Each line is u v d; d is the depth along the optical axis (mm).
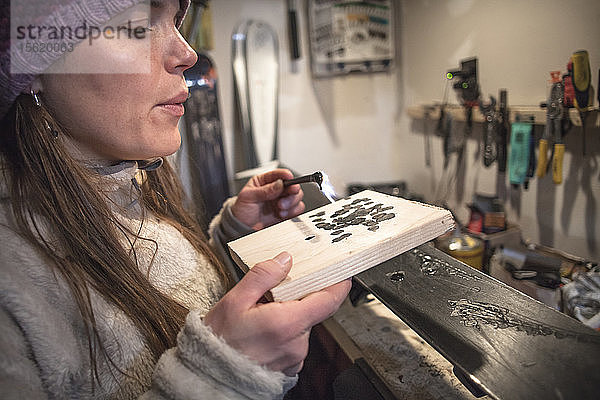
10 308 465
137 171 709
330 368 826
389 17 2008
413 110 1894
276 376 468
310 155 2189
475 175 1586
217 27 1947
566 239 1214
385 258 570
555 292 869
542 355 479
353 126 2197
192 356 469
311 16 1980
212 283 744
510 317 546
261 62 1973
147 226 679
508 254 1087
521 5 1239
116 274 562
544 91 1208
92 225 562
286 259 522
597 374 440
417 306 592
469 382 517
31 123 525
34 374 467
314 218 709
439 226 604
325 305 502
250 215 930
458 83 1441
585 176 1114
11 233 514
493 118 1293
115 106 529
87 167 595
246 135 2016
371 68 2082
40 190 537
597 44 1012
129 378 560
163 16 556
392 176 2283
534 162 1188
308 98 2115
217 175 1938
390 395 697
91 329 531
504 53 1345
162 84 561
